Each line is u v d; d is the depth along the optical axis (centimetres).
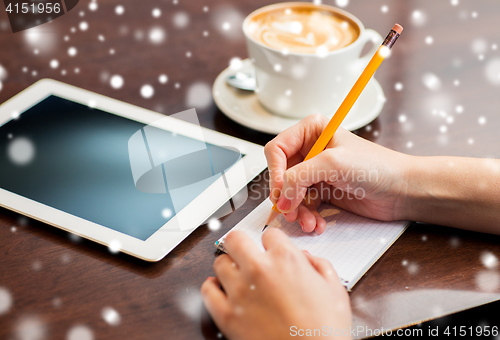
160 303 49
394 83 83
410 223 60
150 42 93
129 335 46
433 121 75
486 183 56
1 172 62
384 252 55
